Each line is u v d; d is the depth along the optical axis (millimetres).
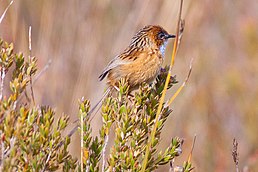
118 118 7301
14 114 7062
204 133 13555
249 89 14344
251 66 14562
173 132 13258
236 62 14664
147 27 9273
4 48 7449
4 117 7062
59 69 12148
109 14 12805
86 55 12117
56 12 12500
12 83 7172
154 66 8977
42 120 7121
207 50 14391
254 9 15117
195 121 13578
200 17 14164
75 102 11742
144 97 7352
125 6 12898
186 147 13188
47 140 7027
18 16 11891
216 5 14703
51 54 12219
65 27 12516
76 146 11406
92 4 12789
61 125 7176
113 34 12586
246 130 13867
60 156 7172
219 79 14281
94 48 12266
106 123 7312
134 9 12727
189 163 7324
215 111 14016
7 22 11492
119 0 12953
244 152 13500
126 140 7242
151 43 9078
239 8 15141
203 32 14406
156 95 7922
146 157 6996
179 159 12969
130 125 7234
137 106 7309
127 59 8914
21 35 11789
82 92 11805
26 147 6965
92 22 12586
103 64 12188
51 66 12102
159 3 12695
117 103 7391
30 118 6977
